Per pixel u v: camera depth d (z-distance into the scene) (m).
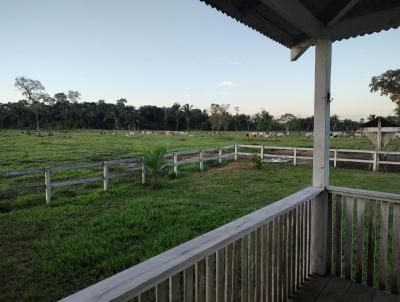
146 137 37.53
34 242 4.50
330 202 2.83
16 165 12.15
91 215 5.98
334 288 2.58
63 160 13.98
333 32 2.96
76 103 78.25
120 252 4.08
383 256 2.53
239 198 7.43
